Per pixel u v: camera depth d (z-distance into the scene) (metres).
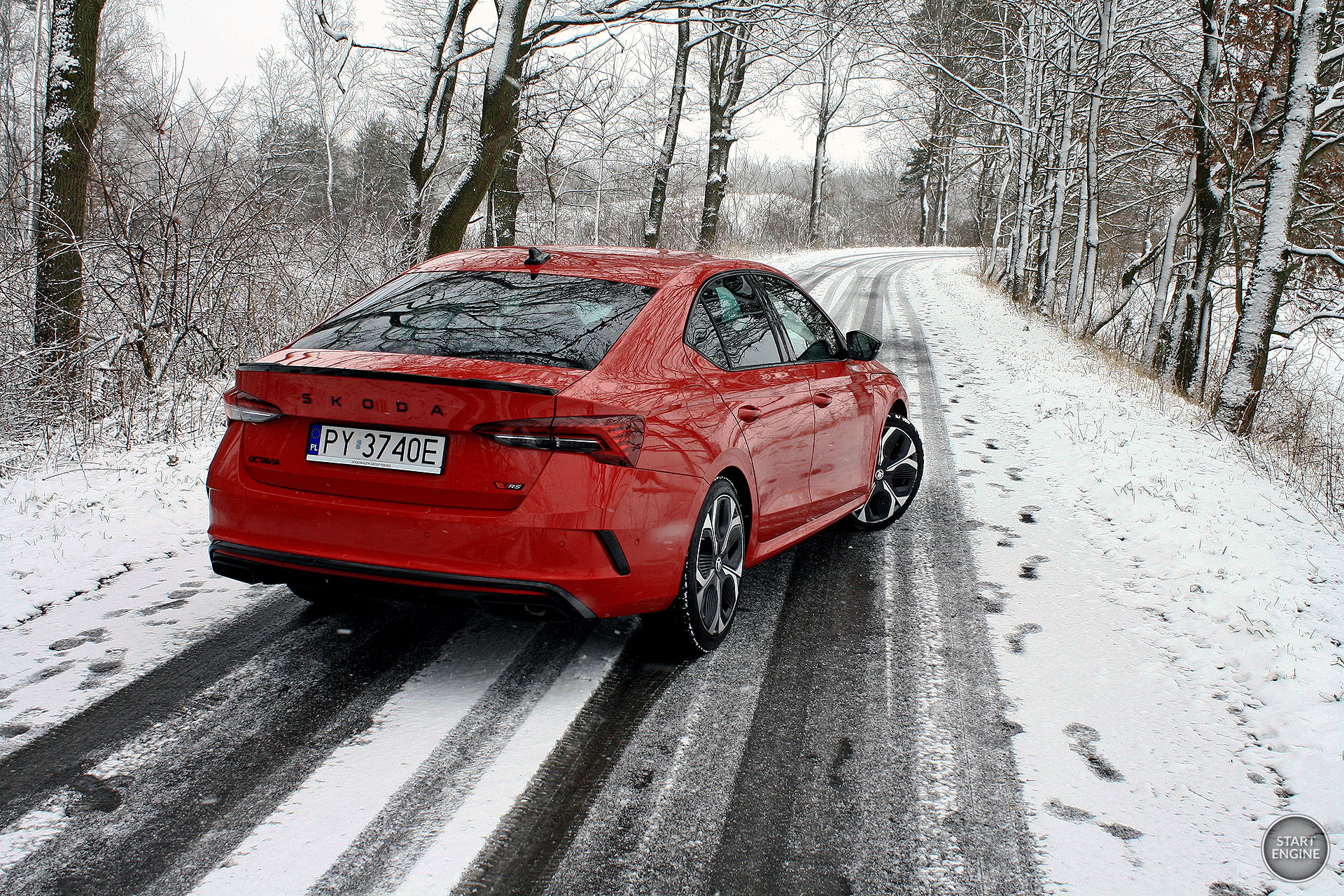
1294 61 10.49
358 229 10.91
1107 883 2.29
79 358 7.00
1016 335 17.22
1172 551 4.97
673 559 3.16
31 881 2.13
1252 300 10.58
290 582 3.12
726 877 2.26
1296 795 2.73
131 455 6.16
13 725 2.84
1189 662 3.65
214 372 8.34
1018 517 5.70
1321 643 3.75
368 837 2.35
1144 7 21.89
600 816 2.49
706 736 2.95
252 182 7.89
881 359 12.58
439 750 2.80
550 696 3.17
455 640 3.63
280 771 2.65
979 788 2.70
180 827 2.37
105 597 3.94
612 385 3.04
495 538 2.82
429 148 13.91
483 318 3.35
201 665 3.31
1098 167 23.94
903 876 2.29
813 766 2.79
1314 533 5.64
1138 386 12.49
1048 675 3.49
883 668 3.50
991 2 26.38
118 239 6.95
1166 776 2.81
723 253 33.50
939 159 53.66
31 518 4.83
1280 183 10.48
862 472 4.97
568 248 4.09
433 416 2.84
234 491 3.10
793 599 4.21
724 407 3.50
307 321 9.59
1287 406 14.21
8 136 7.59
